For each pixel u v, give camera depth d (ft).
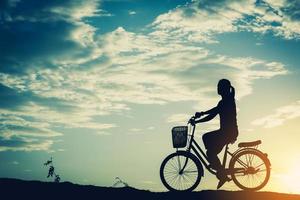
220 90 33.09
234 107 33.01
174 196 31.55
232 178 32.86
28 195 31.53
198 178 32.94
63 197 31.22
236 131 32.86
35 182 33.86
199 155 33.22
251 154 32.94
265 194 32.07
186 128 33.50
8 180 34.42
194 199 31.17
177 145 33.50
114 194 31.76
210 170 32.86
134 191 32.32
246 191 32.48
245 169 32.78
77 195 31.55
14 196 31.32
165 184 33.14
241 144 33.01
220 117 32.91
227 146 32.94
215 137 32.76
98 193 31.91
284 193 32.58
